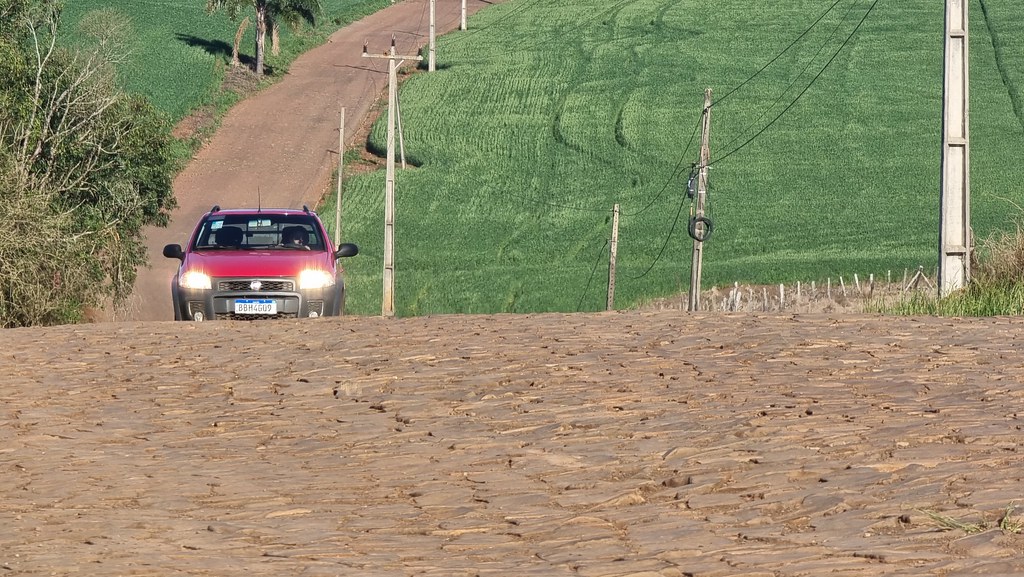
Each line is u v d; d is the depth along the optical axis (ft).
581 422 55.01
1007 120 529.45
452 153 534.78
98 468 51.55
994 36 638.94
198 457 53.26
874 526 38.24
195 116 587.68
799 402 56.29
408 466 49.96
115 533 41.42
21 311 149.48
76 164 234.17
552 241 417.28
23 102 219.41
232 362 75.20
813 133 528.22
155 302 329.31
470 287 352.28
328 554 38.27
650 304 319.27
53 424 60.44
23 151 180.45
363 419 58.54
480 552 38.45
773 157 501.56
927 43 648.38
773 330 76.89
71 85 233.96
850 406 55.06
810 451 47.62
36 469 51.60
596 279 355.15
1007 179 454.81
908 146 508.53
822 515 39.96
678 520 40.75
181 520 43.32
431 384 65.00
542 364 68.44
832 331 76.02
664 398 58.70
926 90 578.25
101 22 636.07
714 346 72.02
